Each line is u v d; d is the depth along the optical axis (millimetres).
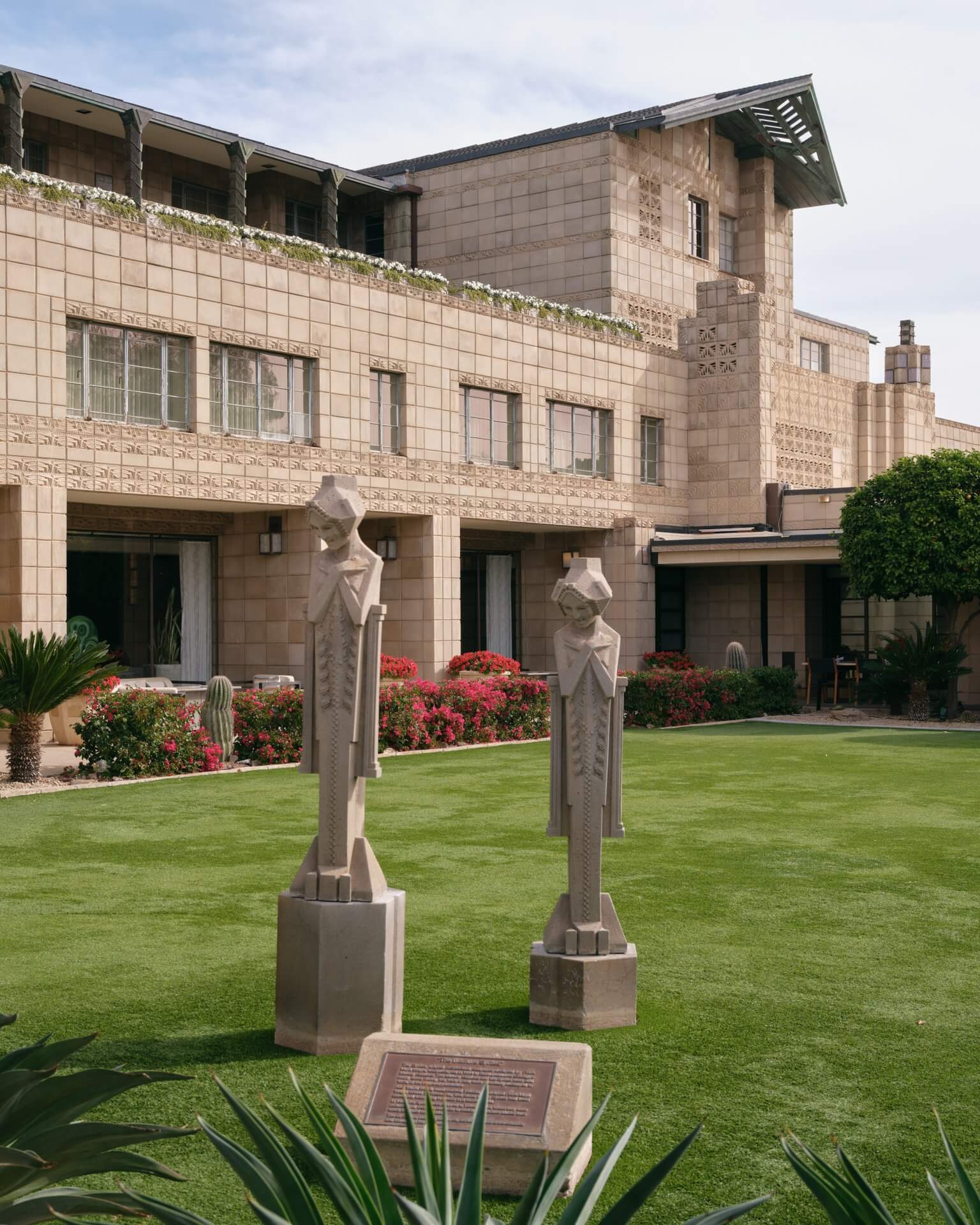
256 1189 2803
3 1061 3189
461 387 27531
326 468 24359
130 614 24422
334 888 6051
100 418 20781
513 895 9234
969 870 10203
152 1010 6594
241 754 17578
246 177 29672
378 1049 5113
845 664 28359
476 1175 2883
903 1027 6348
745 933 8211
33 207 19531
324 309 24328
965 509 23969
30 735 15398
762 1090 5504
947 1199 2867
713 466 33188
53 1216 2910
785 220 38750
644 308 33250
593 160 32438
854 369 45281
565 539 31984
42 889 9469
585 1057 5000
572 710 6367
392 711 19109
